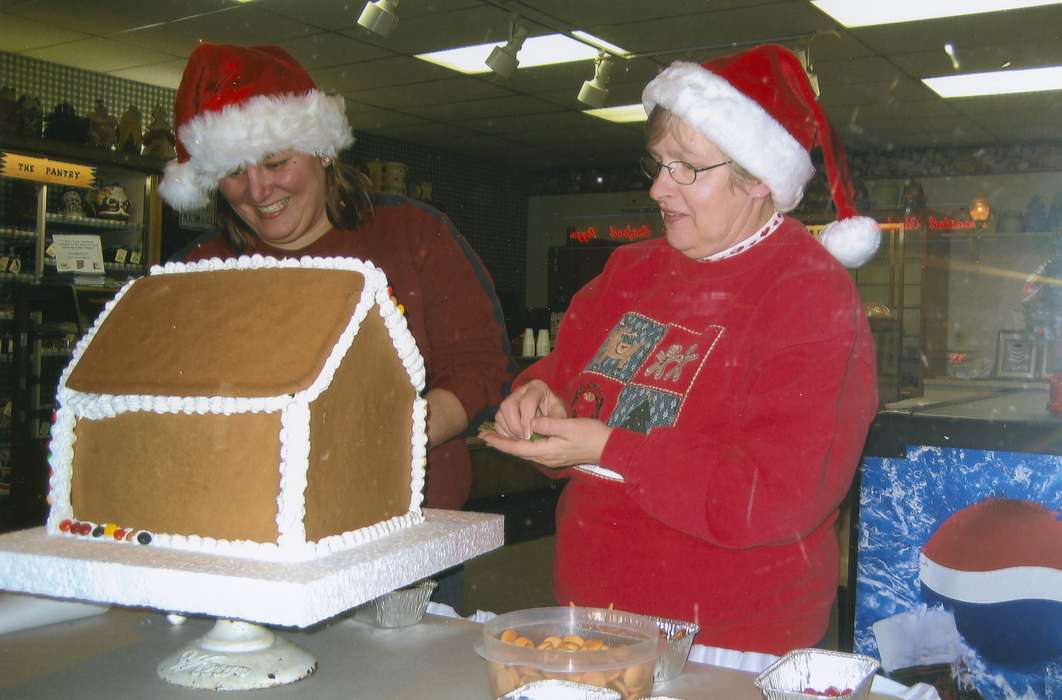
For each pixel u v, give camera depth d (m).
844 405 1.01
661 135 1.12
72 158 4.83
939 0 4.14
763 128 1.08
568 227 9.01
